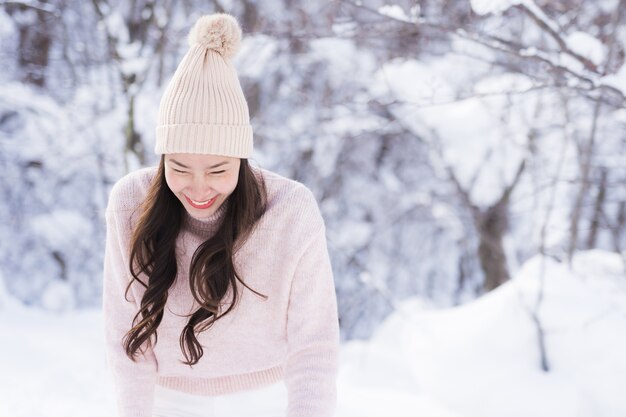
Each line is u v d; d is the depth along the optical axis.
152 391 1.66
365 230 7.05
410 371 4.26
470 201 6.12
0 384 3.81
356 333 7.18
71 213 7.23
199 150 1.39
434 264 7.44
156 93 6.08
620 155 5.14
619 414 3.18
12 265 7.28
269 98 6.42
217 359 1.65
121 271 1.62
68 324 5.51
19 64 6.44
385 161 7.05
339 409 3.46
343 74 5.91
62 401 3.58
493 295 4.04
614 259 4.10
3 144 6.73
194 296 1.52
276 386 1.71
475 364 3.61
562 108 4.58
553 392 3.34
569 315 3.63
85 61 6.26
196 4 6.18
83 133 6.46
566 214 5.04
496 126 5.46
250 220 1.51
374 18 4.56
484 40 3.73
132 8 6.16
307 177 6.68
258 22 5.62
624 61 3.71
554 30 3.44
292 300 1.62
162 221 1.52
